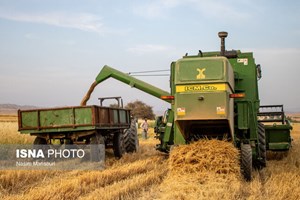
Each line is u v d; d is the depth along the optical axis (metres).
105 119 14.28
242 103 11.01
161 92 15.12
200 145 9.83
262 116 16.58
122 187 8.95
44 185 9.34
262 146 12.05
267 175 11.12
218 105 9.36
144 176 10.35
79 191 8.59
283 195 8.12
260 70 13.09
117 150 15.66
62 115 13.57
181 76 9.57
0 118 61.97
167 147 13.67
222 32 12.41
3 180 9.66
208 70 9.48
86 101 16.53
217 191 7.96
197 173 9.30
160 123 15.62
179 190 8.26
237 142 11.12
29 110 13.85
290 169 11.95
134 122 17.88
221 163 9.43
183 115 9.48
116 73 15.73
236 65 12.41
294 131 36.16
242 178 10.18
